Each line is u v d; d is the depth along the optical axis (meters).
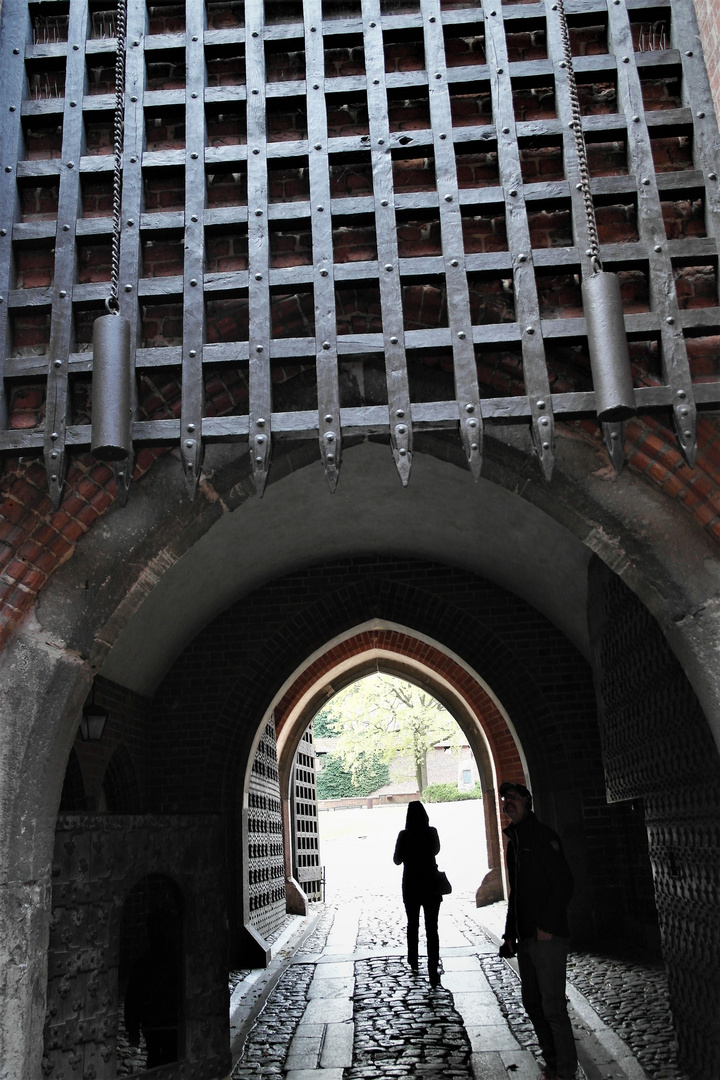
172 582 8.35
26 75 4.58
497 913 12.45
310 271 4.01
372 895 17.55
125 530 4.12
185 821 5.18
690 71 4.34
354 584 10.16
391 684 30.70
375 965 8.96
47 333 4.24
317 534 9.34
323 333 3.87
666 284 3.94
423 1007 6.91
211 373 4.20
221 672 9.95
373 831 34.59
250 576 9.68
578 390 4.11
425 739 30.67
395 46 4.62
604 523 4.11
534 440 3.73
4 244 4.22
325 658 12.66
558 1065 4.55
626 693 5.69
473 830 29.59
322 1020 6.67
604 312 3.63
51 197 4.48
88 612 4.07
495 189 4.10
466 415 3.73
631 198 4.18
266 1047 5.95
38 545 4.05
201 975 5.06
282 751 14.31
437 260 3.97
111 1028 4.35
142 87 4.41
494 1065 5.26
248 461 4.25
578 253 3.99
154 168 4.29
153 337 4.22
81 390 4.16
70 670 4.04
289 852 14.17
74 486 4.06
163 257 4.33
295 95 4.35
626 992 6.91
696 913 4.67
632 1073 4.91
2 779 3.87
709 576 3.99
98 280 4.30
